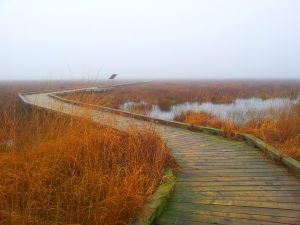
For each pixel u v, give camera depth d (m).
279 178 4.28
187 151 5.68
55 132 5.17
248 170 4.62
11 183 3.74
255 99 24.19
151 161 4.61
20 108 10.64
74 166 4.21
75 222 3.05
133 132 5.39
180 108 18.27
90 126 5.35
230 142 6.37
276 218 3.14
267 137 6.67
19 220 2.95
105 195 3.50
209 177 4.34
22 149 4.81
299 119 7.46
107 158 4.55
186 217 3.22
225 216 3.21
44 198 3.50
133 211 3.13
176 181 4.21
